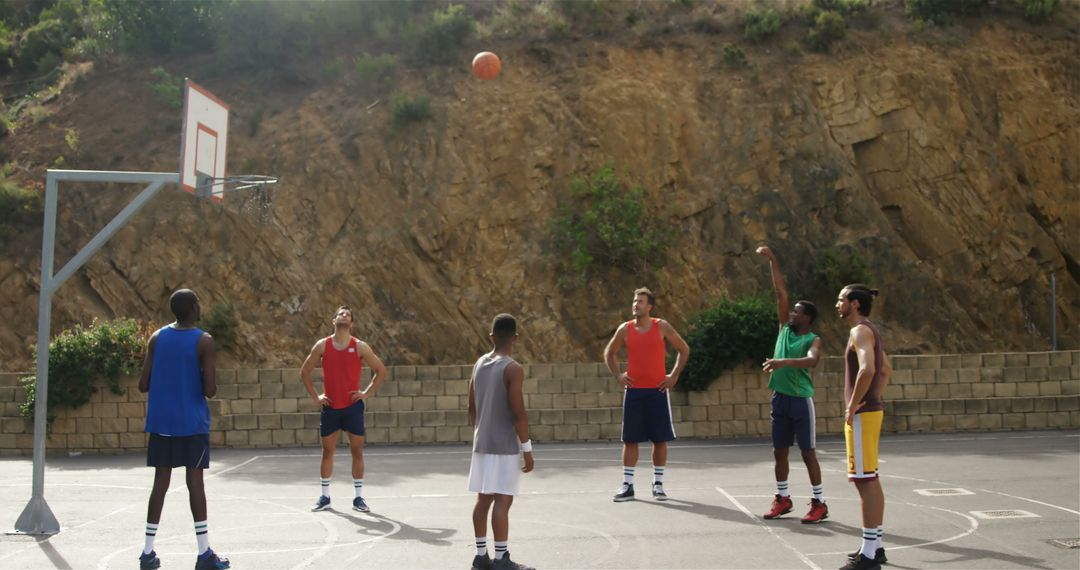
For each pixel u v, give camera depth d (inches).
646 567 277.0
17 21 1258.6
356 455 378.9
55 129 957.8
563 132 890.7
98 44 1082.7
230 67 1008.2
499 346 280.1
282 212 841.5
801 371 344.8
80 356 629.9
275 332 776.9
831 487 423.2
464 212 842.8
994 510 360.2
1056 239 916.6
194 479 277.9
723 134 906.7
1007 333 864.9
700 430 648.4
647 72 950.4
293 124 922.7
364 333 782.5
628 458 394.6
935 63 968.3
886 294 836.0
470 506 389.4
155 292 791.1
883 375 277.3
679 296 812.6
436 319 795.4
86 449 631.8
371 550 303.6
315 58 1005.8
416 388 645.3
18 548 315.6
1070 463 488.1
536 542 311.1
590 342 785.6
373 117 910.4
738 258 837.8
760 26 986.7
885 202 914.7
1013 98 952.3
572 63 952.9
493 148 878.4
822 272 818.8
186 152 441.4
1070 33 1015.0
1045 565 273.3
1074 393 664.4
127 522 361.1
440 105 909.8
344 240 834.2
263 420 635.5
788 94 929.5
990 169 921.5
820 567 275.3
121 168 895.1
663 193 868.6
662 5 1055.0
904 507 368.2
